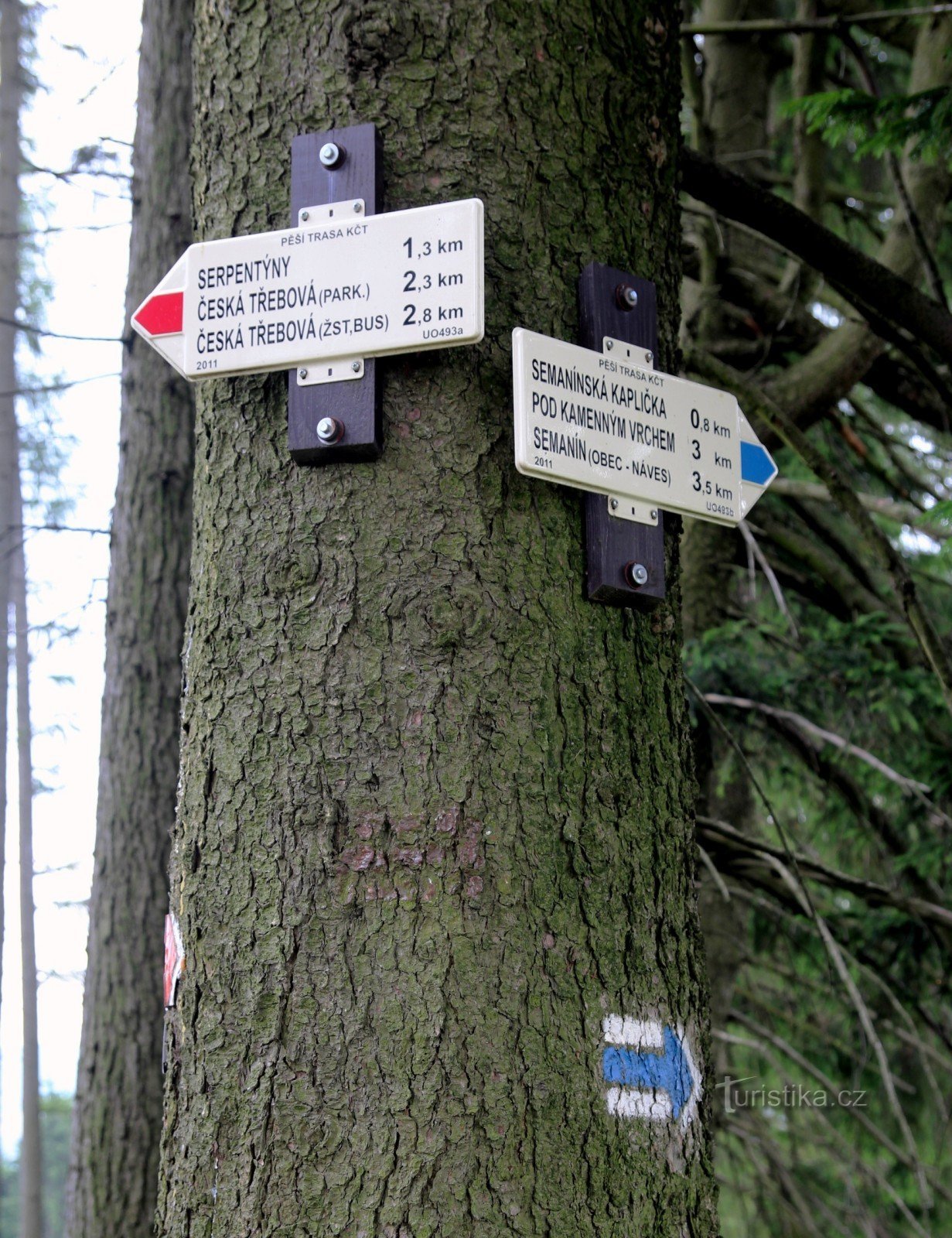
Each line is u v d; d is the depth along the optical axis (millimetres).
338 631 1578
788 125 6480
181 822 1654
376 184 1664
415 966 1475
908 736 4930
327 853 1521
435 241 1613
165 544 4445
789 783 5414
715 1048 5078
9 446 8500
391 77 1720
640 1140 1528
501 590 1592
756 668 4773
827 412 4812
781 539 5125
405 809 1516
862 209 6137
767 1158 5727
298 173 1691
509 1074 1458
